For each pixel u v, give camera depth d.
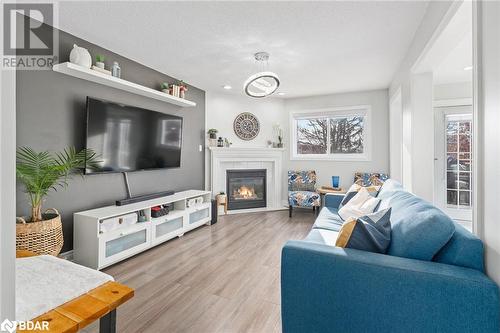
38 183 2.17
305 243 1.46
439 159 4.61
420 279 1.13
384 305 1.19
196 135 4.75
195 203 3.98
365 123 5.00
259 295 2.07
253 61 3.46
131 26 2.55
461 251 1.19
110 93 3.12
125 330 1.65
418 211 1.42
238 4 2.19
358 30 2.61
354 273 1.25
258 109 5.48
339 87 4.67
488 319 1.03
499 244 1.06
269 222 4.40
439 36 1.92
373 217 1.55
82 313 0.96
